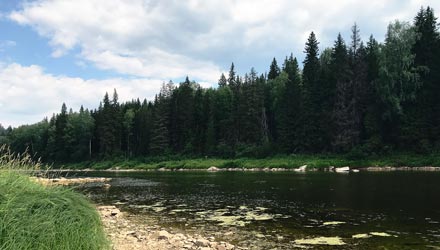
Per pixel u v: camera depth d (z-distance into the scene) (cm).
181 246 1162
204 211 1984
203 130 9388
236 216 1806
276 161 6750
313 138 6844
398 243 1218
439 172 4319
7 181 701
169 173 6319
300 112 7106
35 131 12375
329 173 4812
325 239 1291
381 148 5894
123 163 9525
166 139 9575
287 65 11838
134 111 11862
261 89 8600
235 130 8544
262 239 1312
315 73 7469
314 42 7631
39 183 776
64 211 710
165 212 1977
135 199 2573
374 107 6209
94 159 10662
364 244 1213
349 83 6562
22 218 652
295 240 1287
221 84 13650
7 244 614
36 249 643
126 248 1123
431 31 6178
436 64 5888
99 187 3547
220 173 5794
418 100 5931
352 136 6197
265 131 8375
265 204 2184
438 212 1777
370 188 2797
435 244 1198
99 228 780
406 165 5259
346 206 2019
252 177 4475
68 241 682
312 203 2162
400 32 6069
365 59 6788
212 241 1288
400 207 1933
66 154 11406
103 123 10538
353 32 6869
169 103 10112
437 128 5675
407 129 5759
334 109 6644
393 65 6003
